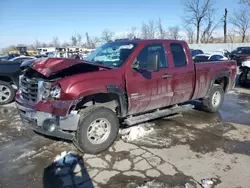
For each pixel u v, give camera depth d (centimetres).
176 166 344
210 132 478
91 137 377
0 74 683
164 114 487
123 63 407
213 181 307
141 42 440
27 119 385
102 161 359
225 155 379
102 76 374
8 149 404
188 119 559
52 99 353
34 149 402
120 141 428
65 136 362
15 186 300
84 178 315
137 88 417
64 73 383
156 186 296
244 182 306
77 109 378
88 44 4966
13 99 727
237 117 581
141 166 343
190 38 4850
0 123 538
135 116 455
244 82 1041
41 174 326
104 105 407
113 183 304
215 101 607
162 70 456
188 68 504
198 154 381
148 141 430
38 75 393
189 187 294
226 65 614
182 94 505
